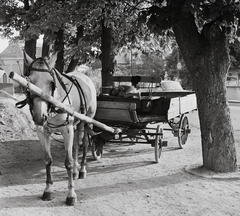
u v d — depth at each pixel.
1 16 11.68
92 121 6.36
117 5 9.51
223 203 5.37
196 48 7.12
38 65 5.12
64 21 9.27
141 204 5.35
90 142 8.29
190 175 6.97
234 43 8.06
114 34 11.85
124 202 5.44
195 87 7.29
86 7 9.36
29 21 10.32
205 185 6.27
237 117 17.92
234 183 6.39
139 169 7.53
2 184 6.39
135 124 8.05
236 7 6.30
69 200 5.32
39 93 4.85
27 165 7.89
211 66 7.00
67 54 12.02
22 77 4.71
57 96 5.49
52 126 5.55
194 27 7.18
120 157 8.78
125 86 8.73
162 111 8.54
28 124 12.75
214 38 6.92
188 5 6.23
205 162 7.25
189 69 7.32
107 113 8.02
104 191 5.99
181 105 9.35
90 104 7.12
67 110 5.36
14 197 5.64
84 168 6.95
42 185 6.37
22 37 12.03
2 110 12.88
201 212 5.01
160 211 5.05
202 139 7.30
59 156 8.98
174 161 8.30
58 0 10.20
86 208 5.18
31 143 10.57
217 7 6.27
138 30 11.11
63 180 6.71
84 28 13.23
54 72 5.63
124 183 6.47
